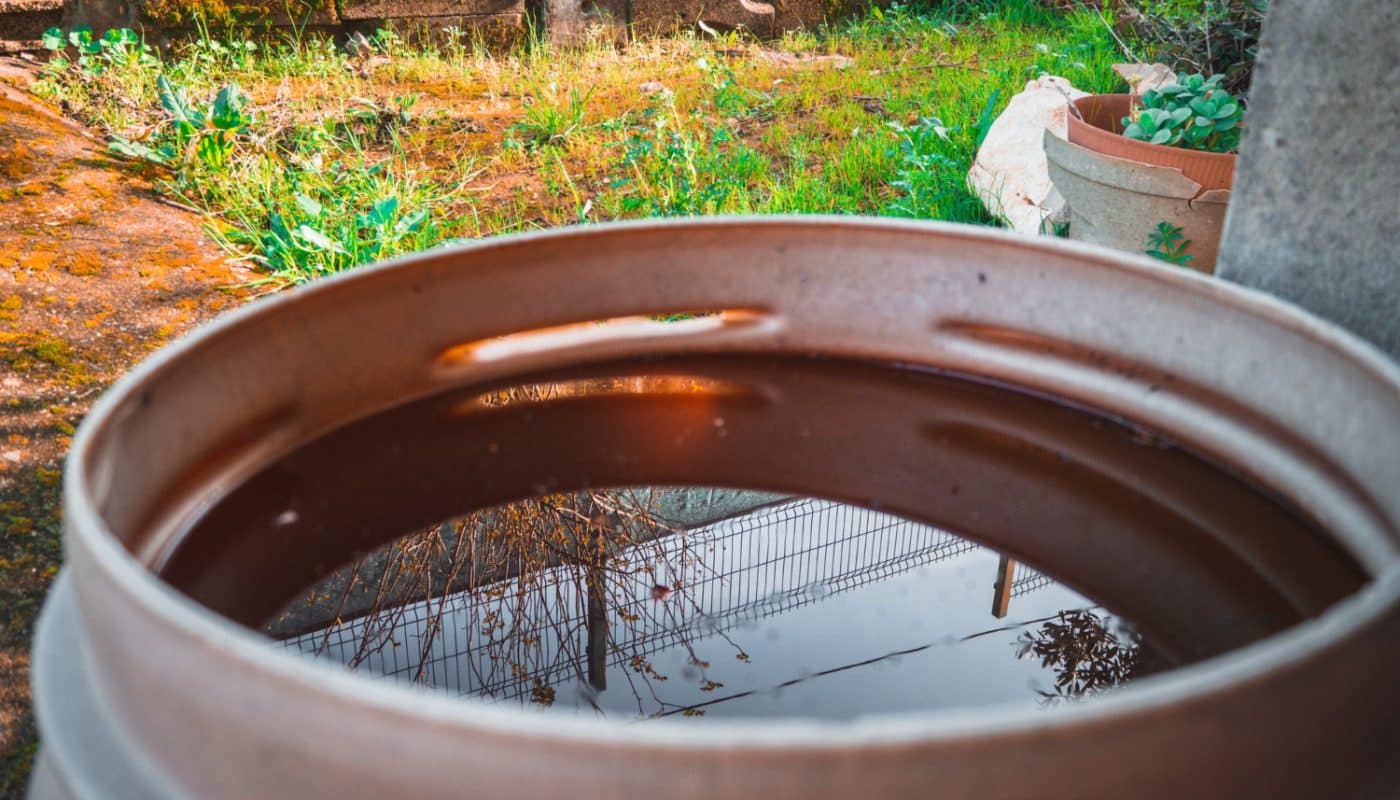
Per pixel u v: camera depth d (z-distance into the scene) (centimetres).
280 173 346
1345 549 98
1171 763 53
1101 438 118
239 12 529
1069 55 486
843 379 133
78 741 66
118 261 281
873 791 50
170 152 362
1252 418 107
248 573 97
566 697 108
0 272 264
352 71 523
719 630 119
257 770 57
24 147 343
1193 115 236
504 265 120
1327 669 56
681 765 49
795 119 455
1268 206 127
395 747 52
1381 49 112
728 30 632
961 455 120
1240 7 370
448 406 124
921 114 422
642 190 355
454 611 127
